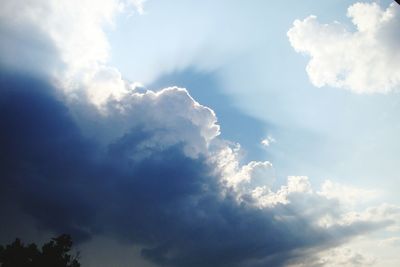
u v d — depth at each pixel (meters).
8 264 20.66
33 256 21.41
